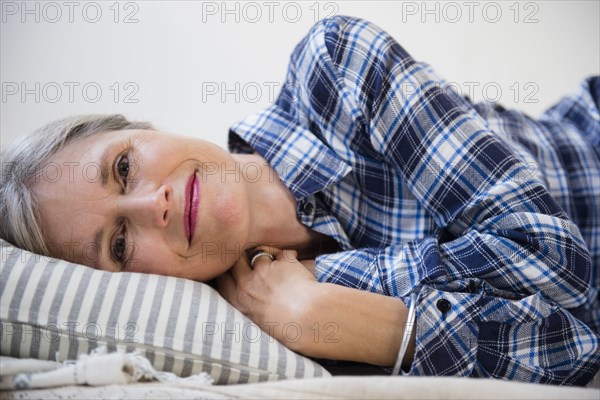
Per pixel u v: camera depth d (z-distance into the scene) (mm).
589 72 1442
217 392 615
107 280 712
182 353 677
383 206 930
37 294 680
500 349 728
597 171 1019
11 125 1331
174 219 792
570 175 1022
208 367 683
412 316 732
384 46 880
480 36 1451
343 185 938
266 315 789
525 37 1453
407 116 847
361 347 745
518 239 763
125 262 808
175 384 627
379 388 602
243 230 824
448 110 841
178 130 1389
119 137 832
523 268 756
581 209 1006
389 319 748
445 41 1464
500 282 771
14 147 851
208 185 815
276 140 956
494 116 1057
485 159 810
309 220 914
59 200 793
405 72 866
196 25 1410
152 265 803
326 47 907
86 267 732
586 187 1011
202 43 1412
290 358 710
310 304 750
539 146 1031
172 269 810
